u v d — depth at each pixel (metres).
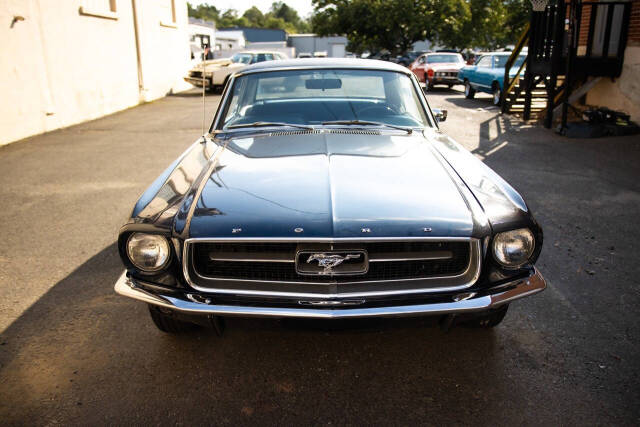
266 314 1.96
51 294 3.12
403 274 2.07
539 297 3.04
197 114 11.83
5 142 8.30
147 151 7.67
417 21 30.80
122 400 2.15
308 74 3.47
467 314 2.04
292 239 1.95
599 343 2.55
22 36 8.67
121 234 2.10
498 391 2.20
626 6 8.75
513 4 37.19
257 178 2.35
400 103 3.37
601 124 8.48
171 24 16.41
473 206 2.13
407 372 2.35
